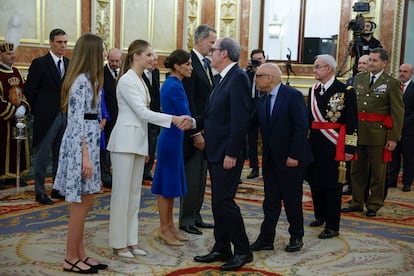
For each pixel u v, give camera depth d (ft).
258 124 13.99
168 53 27.63
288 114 13.12
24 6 21.65
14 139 20.03
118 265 12.19
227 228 12.05
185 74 13.43
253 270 12.15
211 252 12.66
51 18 22.53
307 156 13.43
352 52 22.84
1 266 11.91
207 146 11.98
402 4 27.12
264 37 29.68
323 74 14.73
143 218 16.24
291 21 29.40
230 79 11.83
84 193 11.34
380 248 14.08
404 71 22.59
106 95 19.97
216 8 29.25
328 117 14.61
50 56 18.04
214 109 11.93
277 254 13.35
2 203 17.58
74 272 11.68
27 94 17.83
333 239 14.76
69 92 11.28
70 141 11.21
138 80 12.40
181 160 13.58
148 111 12.14
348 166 20.22
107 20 24.64
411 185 23.41
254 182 22.40
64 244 13.57
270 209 13.62
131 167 12.41
